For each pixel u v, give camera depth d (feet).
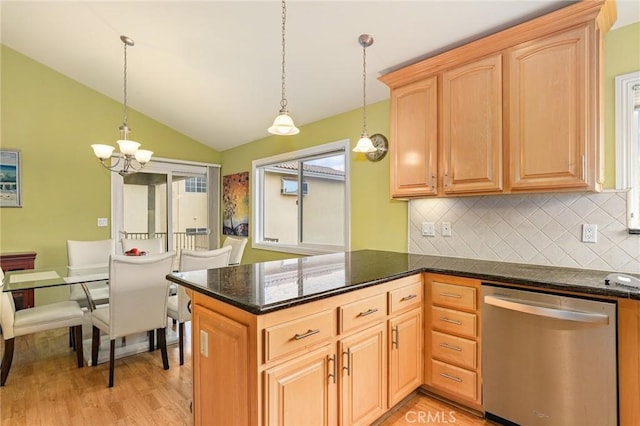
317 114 12.16
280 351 4.41
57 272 10.02
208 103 13.37
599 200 6.64
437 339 7.03
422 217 9.40
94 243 12.21
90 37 10.70
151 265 8.37
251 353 4.30
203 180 17.71
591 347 5.25
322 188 13.09
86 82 14.02
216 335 5.00
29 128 13.10
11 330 8.02
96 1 8.89
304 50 8.94
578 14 5.85
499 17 6.73
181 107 14.28
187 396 7.49
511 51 6.69
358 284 5.47
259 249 15.60
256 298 4.47
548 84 6.22
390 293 6.27
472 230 8.40
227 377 4.76
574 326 5.38
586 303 5.28
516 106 6.60
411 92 8.30
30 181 13.12
